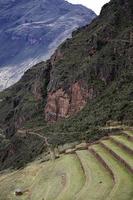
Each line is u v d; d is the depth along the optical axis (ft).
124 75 529.86
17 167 525.34
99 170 284.41
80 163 322.75
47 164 385.09
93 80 574.97
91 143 377.09
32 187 330.95
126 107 444.55
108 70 562.66
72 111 600.80
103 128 422.00
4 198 329.31
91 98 560.20
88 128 461.78
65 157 366.43
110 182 254.47
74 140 448.24
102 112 480.64
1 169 648.38
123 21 635.66
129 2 652.07
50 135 552.41
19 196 320.91
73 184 278.46
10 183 374.22
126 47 569.64
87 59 637.71
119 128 392.68
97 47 632.79
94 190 244.01
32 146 578.66
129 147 291.58
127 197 217.15
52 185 304.91
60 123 587.27
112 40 606.96
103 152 318.24
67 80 634.84
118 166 272.10
